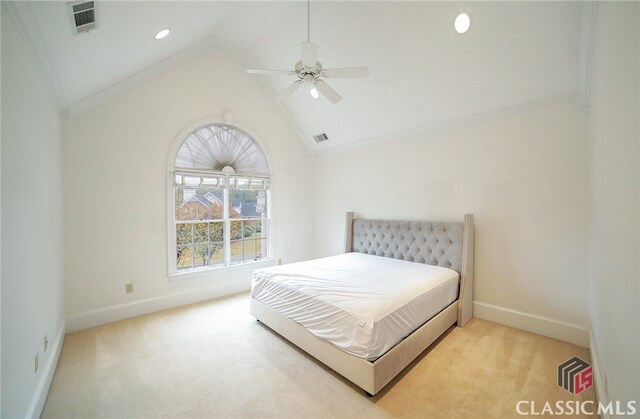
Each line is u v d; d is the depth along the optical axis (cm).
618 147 123
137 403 183
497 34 244
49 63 198
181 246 368
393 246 388
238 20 341
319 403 183
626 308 110
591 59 211
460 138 334
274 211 457
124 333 282
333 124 439
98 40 210
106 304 307
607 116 150
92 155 297
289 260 481
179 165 361
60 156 269
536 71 254
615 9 127
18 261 146
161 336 276
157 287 342
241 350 249
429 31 266
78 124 290
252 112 427
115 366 224
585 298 254
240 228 425
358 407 179
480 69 274
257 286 299
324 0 287
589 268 248
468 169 327
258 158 439
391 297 220
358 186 453
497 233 306
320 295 228
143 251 331
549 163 272
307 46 200
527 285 287
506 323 298
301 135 494
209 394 192
